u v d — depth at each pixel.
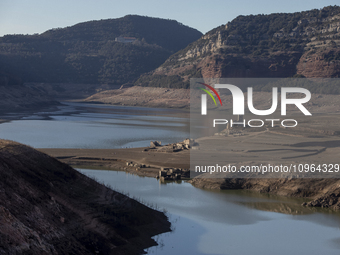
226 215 54.47
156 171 82.69
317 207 59.41
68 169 49.78
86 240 37.25
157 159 93.69
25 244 30.20
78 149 105.81
